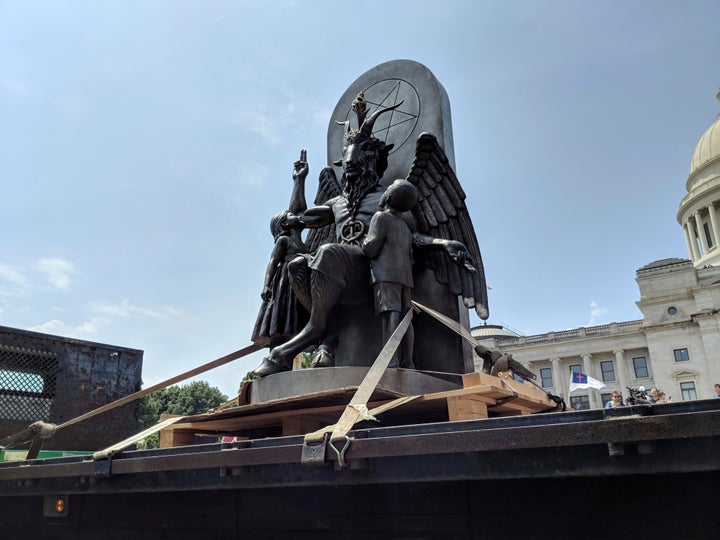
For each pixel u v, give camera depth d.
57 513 2.87
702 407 1.42
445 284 4.88
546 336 67.00
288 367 4.06
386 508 2.04
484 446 1.62
